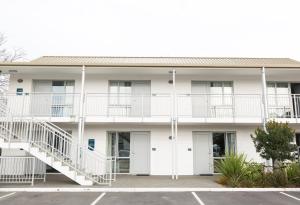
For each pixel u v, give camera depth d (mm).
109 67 12766
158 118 12688
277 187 9648
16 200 7820
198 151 14000
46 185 9969
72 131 13805
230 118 12758
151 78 14484
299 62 15953
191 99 14109
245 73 13938
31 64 12430
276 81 14633
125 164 13867
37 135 10891
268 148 10273
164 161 13703
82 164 11812
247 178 10258
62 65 12477
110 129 13930
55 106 14102
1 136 10188
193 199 7949
